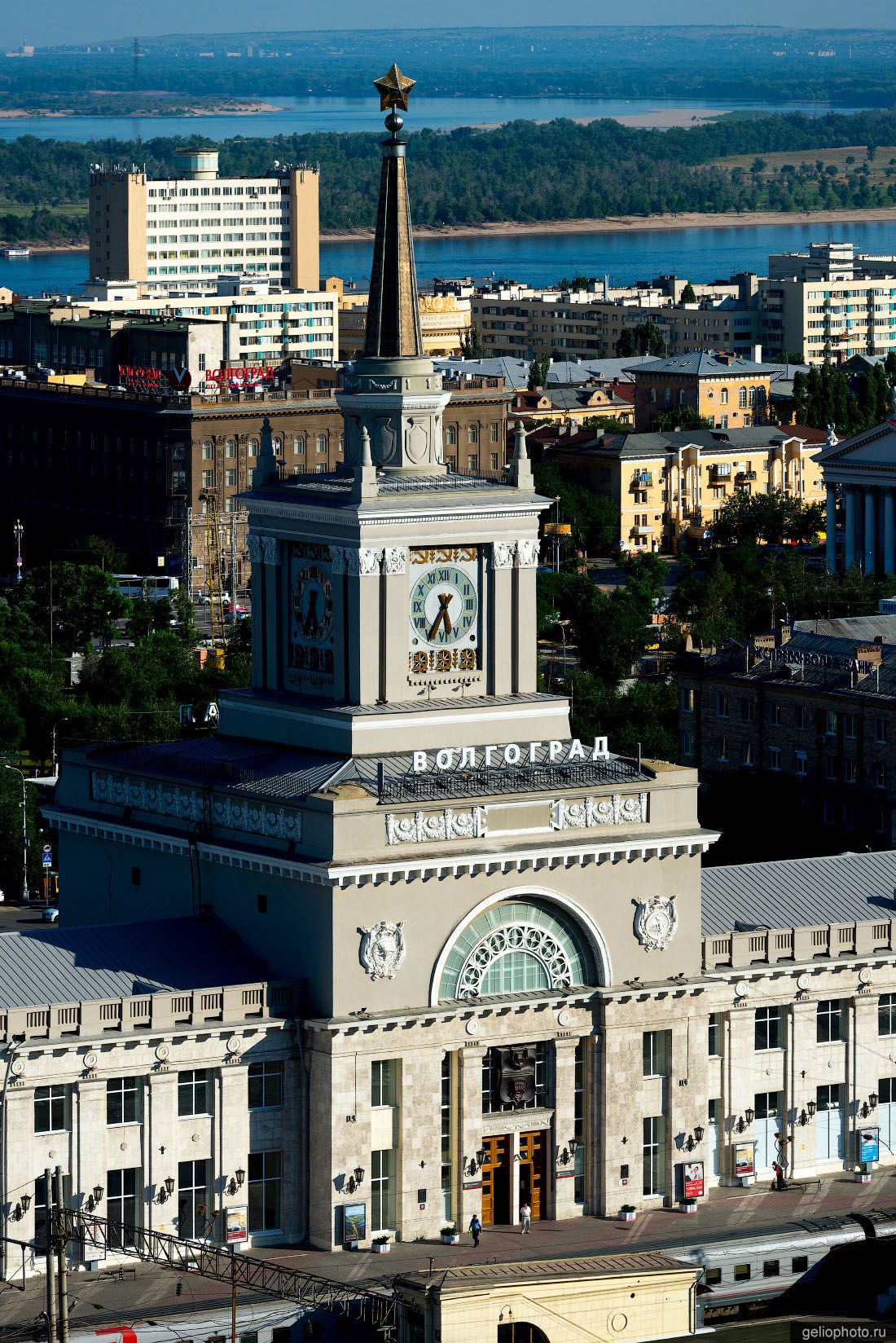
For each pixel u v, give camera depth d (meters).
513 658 199.50
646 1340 178.75
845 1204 198.88
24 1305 173.25
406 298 199.75
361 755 192.38
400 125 199.00
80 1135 178.38
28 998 181.50
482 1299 172.62
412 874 185.00
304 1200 186.75
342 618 194.25
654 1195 197.50
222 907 193.75
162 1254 181.00
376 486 192.00
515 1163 191.88
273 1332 173.38
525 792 190.75
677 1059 196.75
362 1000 185.00
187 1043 181.00
